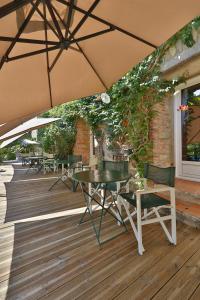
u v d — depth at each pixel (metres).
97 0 1.48
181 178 4.67
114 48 2.03
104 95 5.47
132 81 4.63
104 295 1.83
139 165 4.73
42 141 11.73
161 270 2.12
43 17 1.57
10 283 2.02
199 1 1.41
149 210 3.52
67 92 2.35
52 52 1.96
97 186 3.78
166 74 4.15
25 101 2.10
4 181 7.36
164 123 4.65
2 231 3.16
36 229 3.20
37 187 6.21
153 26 1.69
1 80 1.88
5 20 1.51
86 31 1.87
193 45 3.35
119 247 2.60
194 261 2.25
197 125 4.54
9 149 16.64
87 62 2.19
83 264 2.28
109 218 3.53
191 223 3.11
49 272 2.16
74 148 9.42
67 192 5.46
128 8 1.58
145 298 1.77
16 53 1.83
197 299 1.74
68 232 3.07
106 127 6.66
